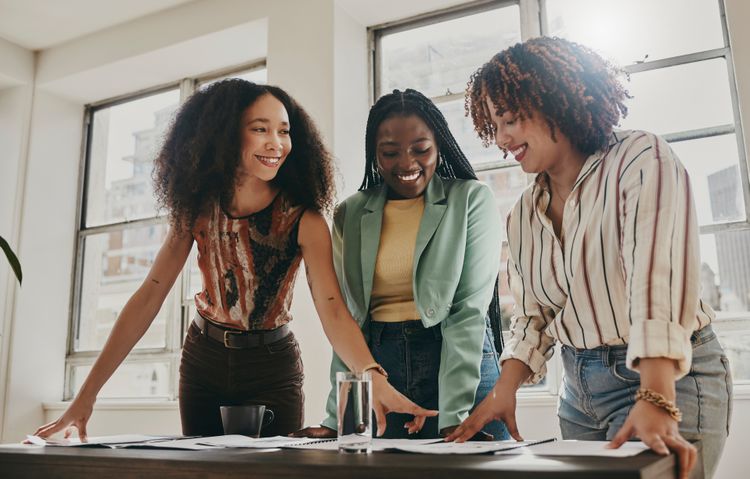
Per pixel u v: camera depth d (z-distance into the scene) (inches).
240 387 63.9
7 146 147.9
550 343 50.8
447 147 67.0
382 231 64.1
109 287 148.7
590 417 47.1
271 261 64.0
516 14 112.8
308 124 68.4
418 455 35.1
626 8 102.9
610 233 43.6
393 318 60.7
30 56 151.0
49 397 143.5
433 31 119.0
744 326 88.8
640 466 27.0
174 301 134.0
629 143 44.3
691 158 95.7
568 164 48.3
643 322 36.3
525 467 27.6
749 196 90.7
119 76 146.0
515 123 47.9
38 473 39.7
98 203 154.1
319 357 101.3
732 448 82.0
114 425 128.9
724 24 96.0
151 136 150.2
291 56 116.3
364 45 121.7
